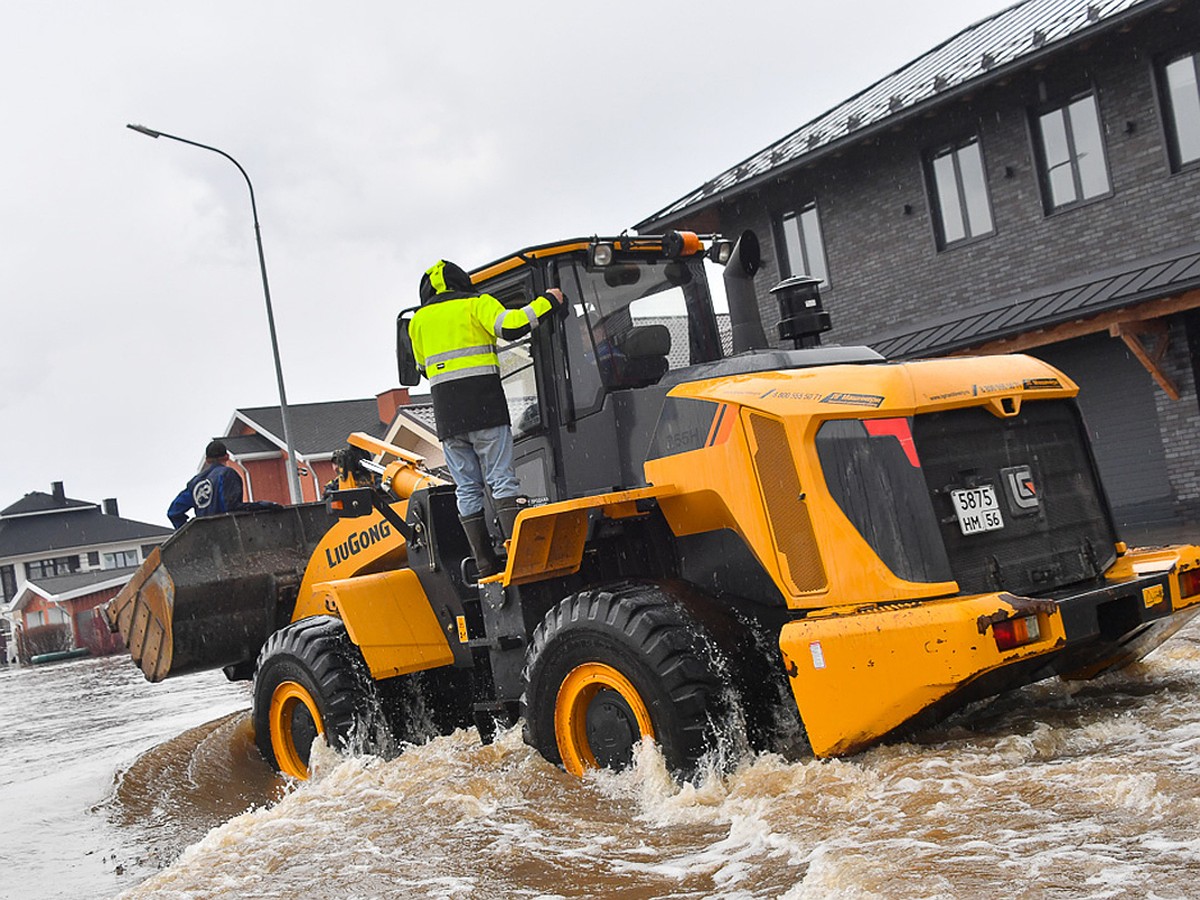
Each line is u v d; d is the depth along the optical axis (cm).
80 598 5522
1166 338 1403
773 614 522
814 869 356
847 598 473
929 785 420
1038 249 1605
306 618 728
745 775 476
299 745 693
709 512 534
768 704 511
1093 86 1519
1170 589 496
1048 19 1634
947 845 357
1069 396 533
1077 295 1435
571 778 528
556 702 540
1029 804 384
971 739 479
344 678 661
